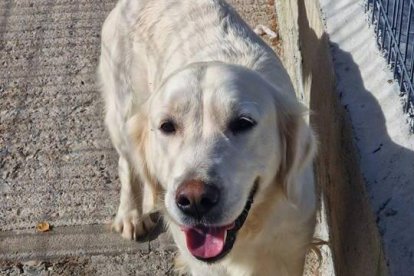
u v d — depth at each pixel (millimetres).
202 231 1088
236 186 1072
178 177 1062
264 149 1123
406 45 1156
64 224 1522
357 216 1126
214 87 1101
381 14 1269
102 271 1446
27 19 2006
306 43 1574
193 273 1281
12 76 1839
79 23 1975
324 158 1386
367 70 1242
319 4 1400
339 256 1252
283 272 1263
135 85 1494
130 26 1502
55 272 1446
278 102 1161
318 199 1423
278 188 1174
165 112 1115
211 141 1085
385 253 991
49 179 1604
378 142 1129
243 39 1341
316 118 1454
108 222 1522
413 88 1132
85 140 1675
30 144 1675
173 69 1357
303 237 1222
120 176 1491
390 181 1075
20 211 1549
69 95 1778
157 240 1483
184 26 1404
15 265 1460
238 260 1229
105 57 1570
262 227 1181
